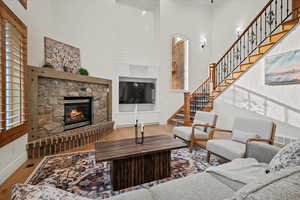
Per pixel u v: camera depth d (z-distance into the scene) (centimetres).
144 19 628
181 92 665
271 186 53
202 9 704
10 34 221
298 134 294
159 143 236
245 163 163
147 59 631
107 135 451
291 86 303
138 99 622
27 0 296
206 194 116
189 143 345
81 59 455
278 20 502
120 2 581
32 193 63
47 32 373
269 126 237
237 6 618
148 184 204
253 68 363
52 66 346
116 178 188
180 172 233
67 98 372
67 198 63
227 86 426
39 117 305
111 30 521
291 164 124
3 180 206
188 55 679
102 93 486
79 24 451
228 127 422
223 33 673
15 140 240
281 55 314
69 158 282
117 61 568
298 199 47
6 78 218
